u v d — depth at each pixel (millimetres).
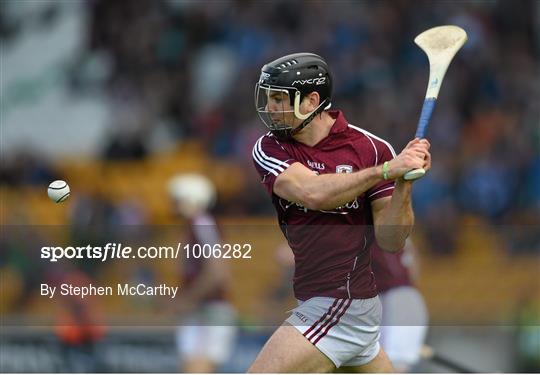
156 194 45688
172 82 49406
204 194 25359
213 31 50500
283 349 14680
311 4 50125
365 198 14719
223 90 49000
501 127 45875
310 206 13875
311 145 14617
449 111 46250
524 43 49469
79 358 21516
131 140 47969
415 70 48000
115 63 50000
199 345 21562
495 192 42906
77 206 43281
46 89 49781
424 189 42000
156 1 51594
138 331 21453
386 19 49438
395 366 19344
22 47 50312
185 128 48188
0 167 47500
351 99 46938
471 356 21078
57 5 50625
